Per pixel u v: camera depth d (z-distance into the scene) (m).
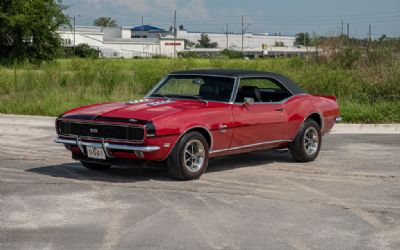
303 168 9.20
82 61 22.30
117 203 6.74
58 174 8.49
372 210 6.59
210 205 6.70
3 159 9.81
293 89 9.72
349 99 17.36
